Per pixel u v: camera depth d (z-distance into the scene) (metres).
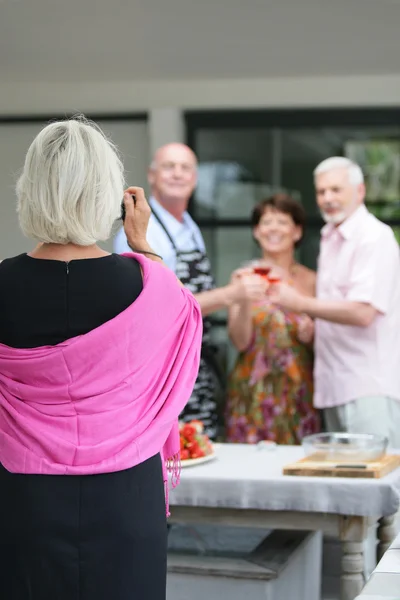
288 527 2.87
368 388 4.15
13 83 5.64
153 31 5.00
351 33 4.96
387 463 2.92
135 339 1.84
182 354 1.92
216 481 2.86
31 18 4.90
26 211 1.86
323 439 3.06
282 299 4.04
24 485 1.80
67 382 1.81
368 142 5.55
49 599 1.79
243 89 5.54
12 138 5.74
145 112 5.65
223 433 5.54
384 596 1.53
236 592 2.92
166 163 4.20
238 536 3.53
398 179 5.54
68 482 1.80
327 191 4.23
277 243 4.54
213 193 5.73
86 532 1.79
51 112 5.68
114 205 1.89
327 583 4.01
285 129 5.62
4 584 1.81
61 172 1.82
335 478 2.82
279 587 2.98
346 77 5.45
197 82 5.54
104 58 5.29
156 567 1.85
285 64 5.32
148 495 1.85
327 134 5.59
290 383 4.44
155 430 1.86
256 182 5.68
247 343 4.48
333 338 4.24
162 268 1.93
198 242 4.27
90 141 1.87
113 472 1.82
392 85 5.42
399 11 4.74
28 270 1.86
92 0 4.72
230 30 4.97
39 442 1.80
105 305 1.84
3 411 1.84
